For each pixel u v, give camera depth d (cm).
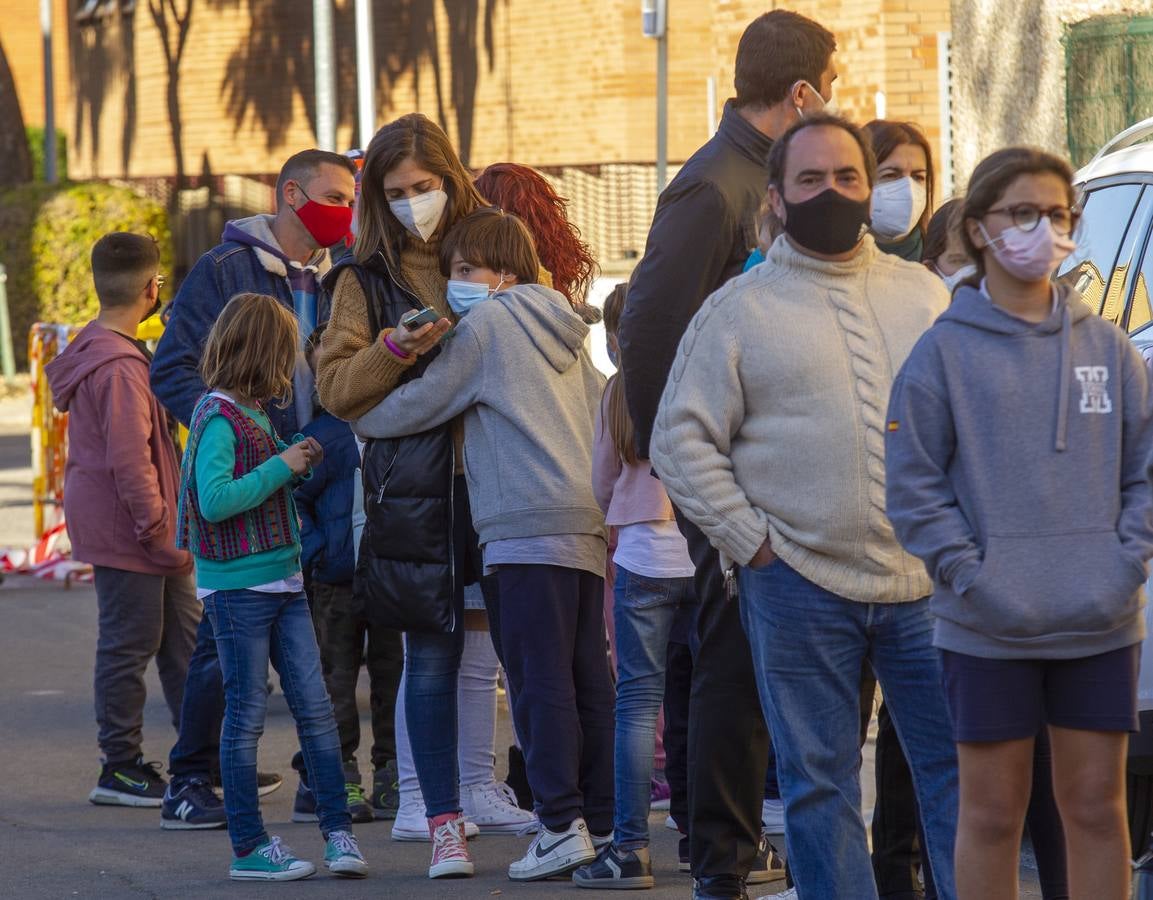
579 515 1691
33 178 9944
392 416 1658
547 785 1716
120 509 2153
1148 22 3691
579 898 1664
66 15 9762
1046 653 1152
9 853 1908
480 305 1678
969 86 4144
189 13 8300
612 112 6056
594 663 1775
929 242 1598
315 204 2020
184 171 8456
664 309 1480
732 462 1296
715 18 4856
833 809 1282
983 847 1184
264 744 2455
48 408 4028
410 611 1666
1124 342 1176
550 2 6275
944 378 1171
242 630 1755
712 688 1476
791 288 1284
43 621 3462
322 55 5466
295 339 1773
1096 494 1152
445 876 1744
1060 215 1157
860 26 4356
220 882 1766
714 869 1491
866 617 1275
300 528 1992
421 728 1741
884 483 1251
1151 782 1634
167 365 2017
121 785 2147
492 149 6594
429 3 6862
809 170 1263
